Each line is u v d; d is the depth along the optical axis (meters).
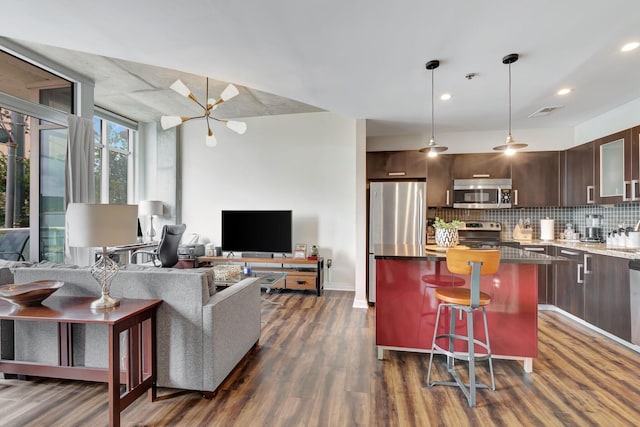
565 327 3.23
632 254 2.65
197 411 1.84
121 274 2.02
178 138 5.35
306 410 1.85
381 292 2.55
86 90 3.70
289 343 2.81
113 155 5.10
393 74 2.63
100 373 1.91
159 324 1.98
